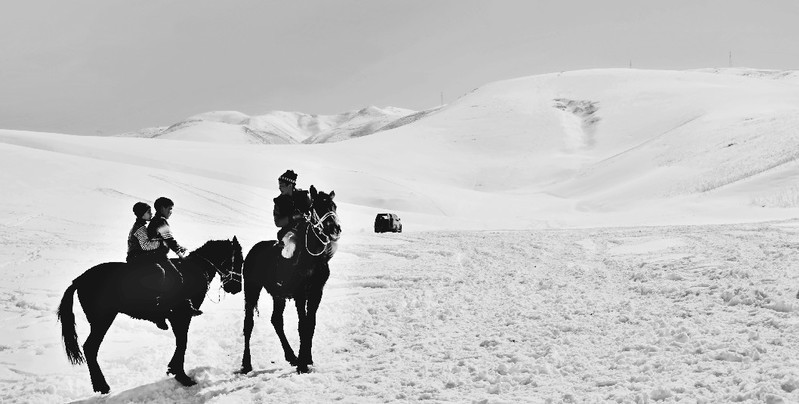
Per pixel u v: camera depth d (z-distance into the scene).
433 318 12.94
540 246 26.14
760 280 13.37
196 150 81.62
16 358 10.62
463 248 25.97
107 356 10.66
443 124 158.38
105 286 8.58
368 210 56.28
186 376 9.05
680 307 12.02
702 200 57.75
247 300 9.86
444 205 70.88
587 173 102.69
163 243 8.80
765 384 6.78
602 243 26.72
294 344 11.37
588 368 8.42
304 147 124.44
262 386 8.66
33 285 16.92
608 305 13.04
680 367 7.99
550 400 7.04
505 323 11.91
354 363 9.79
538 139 142.25
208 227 35.66
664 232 29.42
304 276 9.38
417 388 8.12
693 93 155.62
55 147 72.50
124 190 44.03
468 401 7.34
